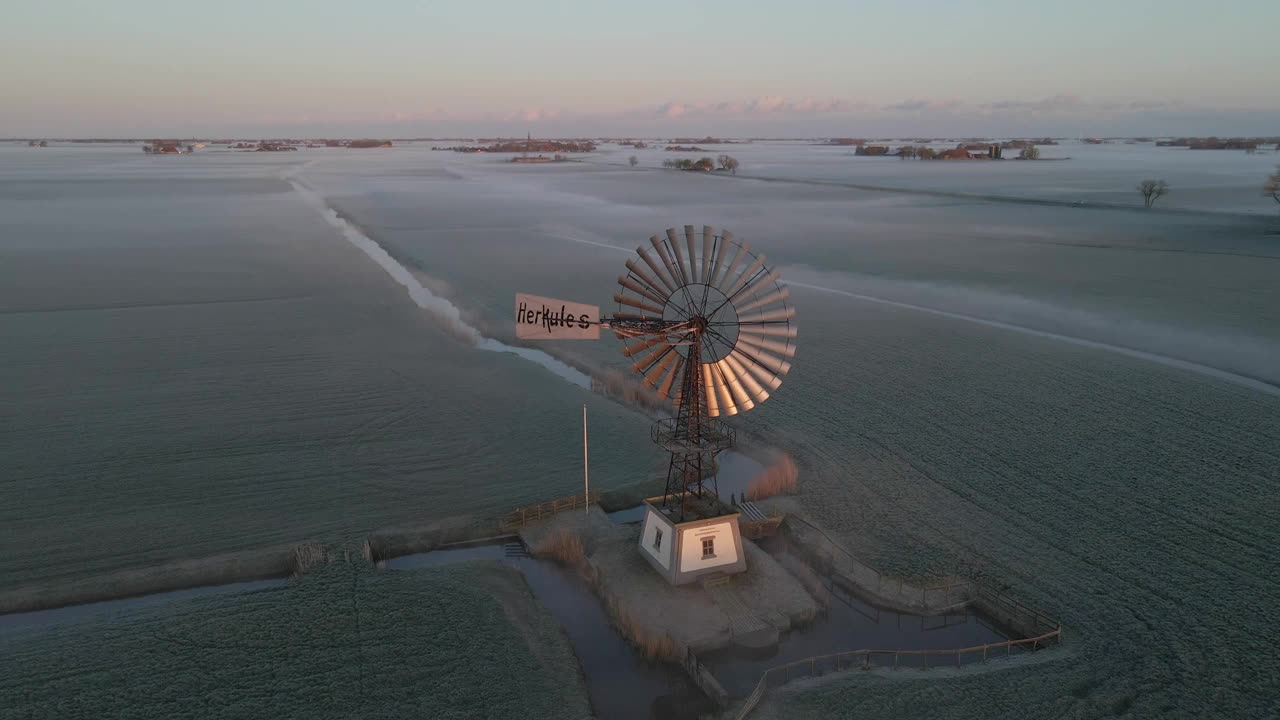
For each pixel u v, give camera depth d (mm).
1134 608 25672
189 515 31812
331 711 21094
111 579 27203
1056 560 28656
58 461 36406
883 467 36781
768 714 21391
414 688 22094
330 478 35406
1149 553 28875
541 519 32344
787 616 25922
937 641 25141
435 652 23688
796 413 43750
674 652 24250
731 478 36562
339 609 25641
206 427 40812
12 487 33781
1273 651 23359
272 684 22078
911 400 45344
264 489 34188
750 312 27969
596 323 27094
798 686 22516
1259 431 39469
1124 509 32125
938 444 39156
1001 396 45594
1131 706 21344
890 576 28047
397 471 36281
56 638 24016
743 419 43188
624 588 27328
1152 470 35500
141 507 32344
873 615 26547
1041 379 48312
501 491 34562
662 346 28031
